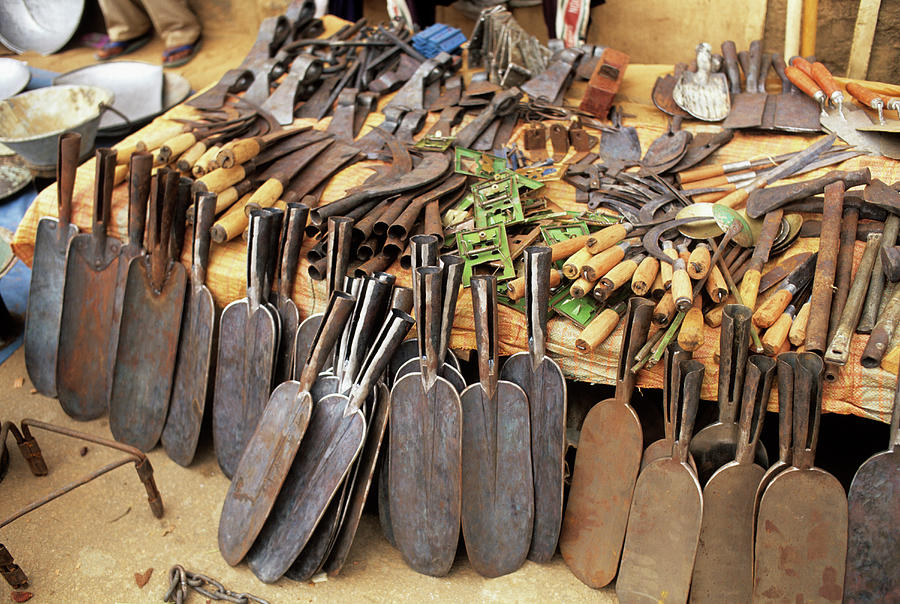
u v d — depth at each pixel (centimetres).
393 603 255
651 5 508
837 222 265
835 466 281
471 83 406
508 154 354
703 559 239
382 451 277
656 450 243
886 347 226
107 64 518
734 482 231
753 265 263
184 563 270
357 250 288
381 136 371
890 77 421
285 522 261
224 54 645
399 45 436
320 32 481
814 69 358
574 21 420
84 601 259
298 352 282
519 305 265
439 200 315
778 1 462
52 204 332
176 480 302
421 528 260
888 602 225
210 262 301
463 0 515
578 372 259
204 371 295
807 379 211
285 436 261
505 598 256
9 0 659
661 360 246
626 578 247
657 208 302
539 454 259
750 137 349
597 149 353
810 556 228
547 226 295
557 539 260
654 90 378
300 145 357
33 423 282
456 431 249
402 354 273
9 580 258
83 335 323
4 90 506
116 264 317
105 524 285
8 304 389
